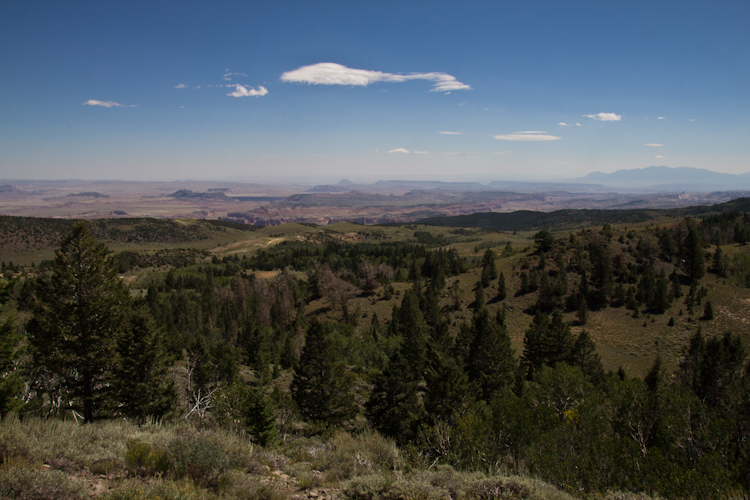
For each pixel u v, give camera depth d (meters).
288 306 107.44
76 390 26.08
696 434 18.19
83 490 7.99
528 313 106.62
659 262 115.50
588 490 13.50
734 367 40.16
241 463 11.28
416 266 149.62
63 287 26.11
